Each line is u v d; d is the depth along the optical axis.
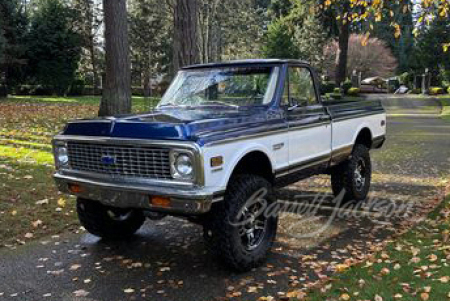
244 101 4.95
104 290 3.87
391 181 8.20
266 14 47.75
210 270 4.27
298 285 3.86
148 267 4.38
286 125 4.71
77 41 37.28
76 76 40.53
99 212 4.93
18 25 34.88
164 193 3.65
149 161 3.83
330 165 5.88
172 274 4.19
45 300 3.70
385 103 36.84
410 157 10.93
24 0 40.16
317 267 4.26
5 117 16.55
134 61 42.81
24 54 34.91
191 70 5.61
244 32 46.81
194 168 3.59
